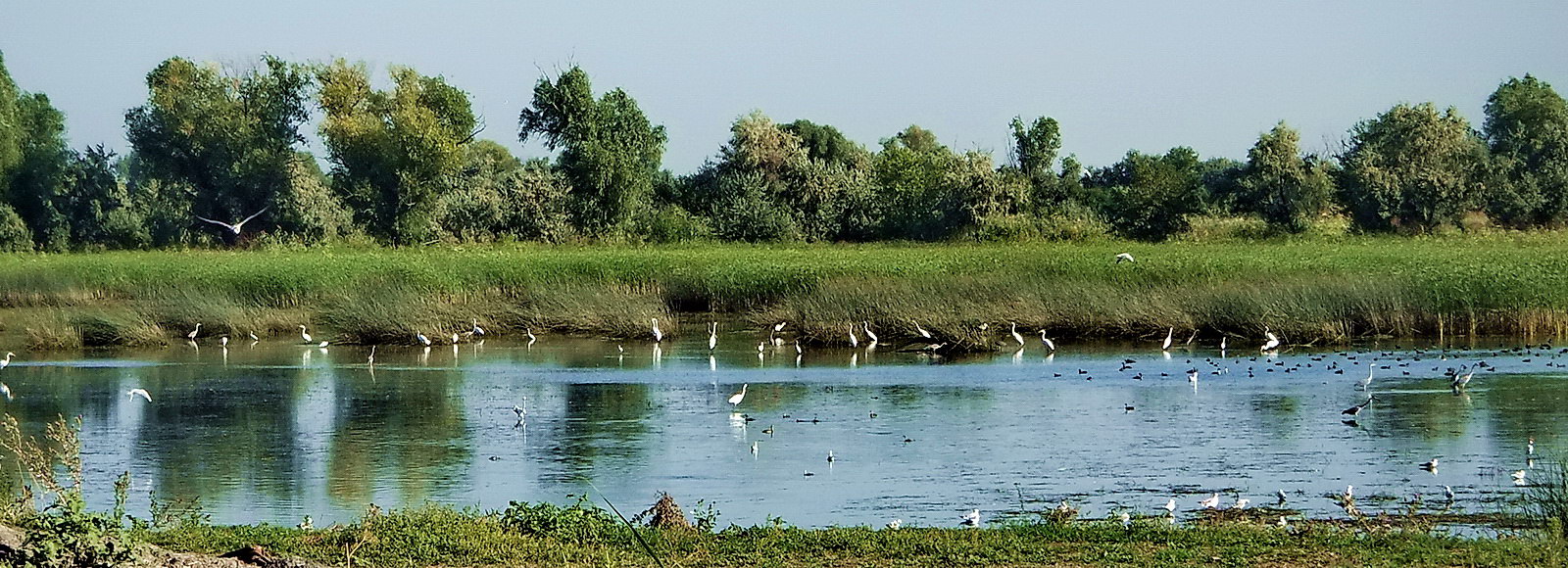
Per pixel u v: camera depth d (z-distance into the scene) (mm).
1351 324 36750
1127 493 18641
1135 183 87250
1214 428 23562
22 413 26922
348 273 49656
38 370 34094
